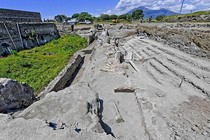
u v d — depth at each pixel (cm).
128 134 562
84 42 3247
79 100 597
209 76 894
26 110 546
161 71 1095
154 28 2102
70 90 669
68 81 1516
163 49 1457
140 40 2092
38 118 493
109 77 1079
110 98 816
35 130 418
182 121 596
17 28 2712
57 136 400
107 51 1755
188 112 653
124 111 706
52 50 2647
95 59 1719
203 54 1155
